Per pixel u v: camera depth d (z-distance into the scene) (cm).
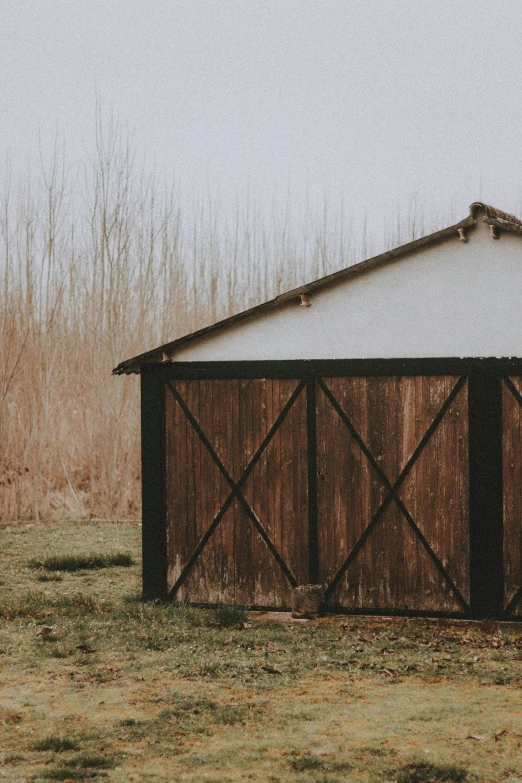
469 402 987
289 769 554
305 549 1035
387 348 1014
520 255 973
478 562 978
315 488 1034
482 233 983
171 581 1074
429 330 1001
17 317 2488
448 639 894
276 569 1044
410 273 1006
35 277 2472
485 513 977
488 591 974
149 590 1077
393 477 1009
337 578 1023
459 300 991
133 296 2603
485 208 970
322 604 1016
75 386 2609
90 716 665
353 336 1025
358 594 1017
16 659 836
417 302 1005
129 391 2452
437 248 997
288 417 1044
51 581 1277
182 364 1075
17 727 644
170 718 655
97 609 1052
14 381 2450
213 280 2884
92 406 2394
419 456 1002
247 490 1055
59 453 2542
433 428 997
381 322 1016
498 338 980
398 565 1005
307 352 1039
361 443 1020
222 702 692
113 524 2072
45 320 2459
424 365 1001
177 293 2712
